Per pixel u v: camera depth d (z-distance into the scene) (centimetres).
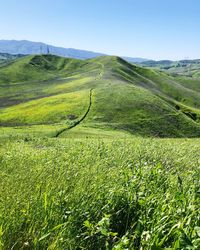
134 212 628
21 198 670
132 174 778
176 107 16225
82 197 661
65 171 868
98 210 623
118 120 11400
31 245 566
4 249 549
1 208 626
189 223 515
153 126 11556
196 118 15638
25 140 3766
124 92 13950
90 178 795
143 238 524
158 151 1552
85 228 599
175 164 1231
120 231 622
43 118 11656
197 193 626
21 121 11731
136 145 1830
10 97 17725
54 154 1380
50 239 569
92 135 7862
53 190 710
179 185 695
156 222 566
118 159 1173
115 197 656
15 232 579
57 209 615
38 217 607
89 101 12775
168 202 636
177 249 453
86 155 1257
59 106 12612
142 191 672
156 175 774
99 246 571
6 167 1083
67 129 8481
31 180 806
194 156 1476
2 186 757
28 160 1234
